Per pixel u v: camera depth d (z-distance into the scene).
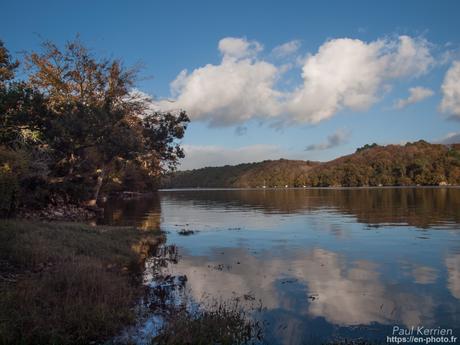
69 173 28.45
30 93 20.14
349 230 20.20
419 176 141.75
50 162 25.50
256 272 11.05
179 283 9.83
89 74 34.09
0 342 5.53
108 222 25.48
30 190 23.58
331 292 8.96
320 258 12.97
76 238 13.52
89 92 34.06
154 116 39.53
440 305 7.98
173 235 19.47
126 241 15.74
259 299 8.46
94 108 26.06
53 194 27.31
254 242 16.88
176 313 7.40
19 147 21.00
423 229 19.97
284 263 12.26
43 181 24.83
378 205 40.50
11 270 9.01
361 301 8.28
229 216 31.44
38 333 5.84
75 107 26.44
